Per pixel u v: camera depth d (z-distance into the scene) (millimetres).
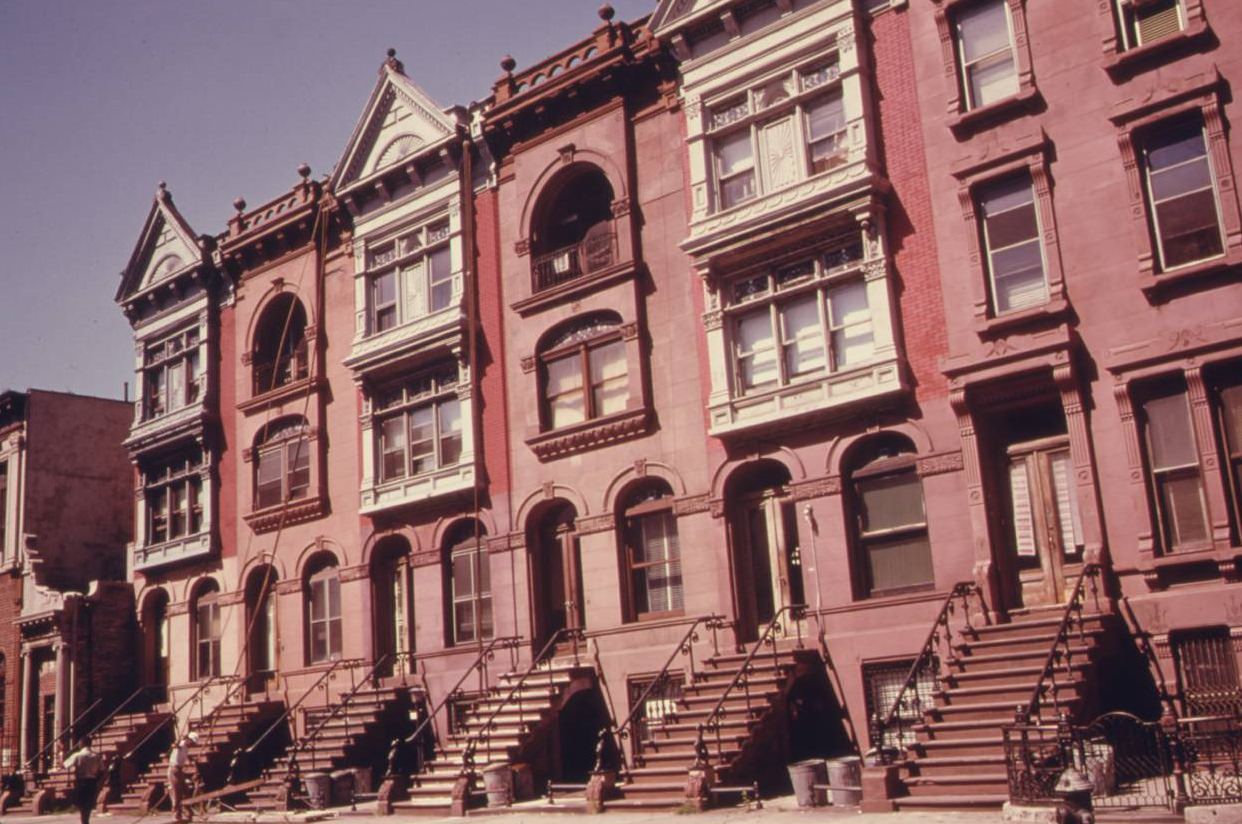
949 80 20625
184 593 33156
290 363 31969
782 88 22922
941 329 20266
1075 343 18625
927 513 19984
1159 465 17844
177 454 34312
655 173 24703
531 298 25812
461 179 27703
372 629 27922
